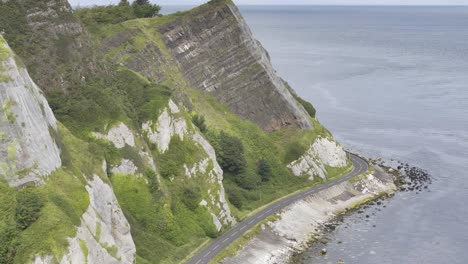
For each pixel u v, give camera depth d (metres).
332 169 141.00
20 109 68.75
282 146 139.00
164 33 142.62
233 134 132.62
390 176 142.38
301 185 129.50
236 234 99.62
